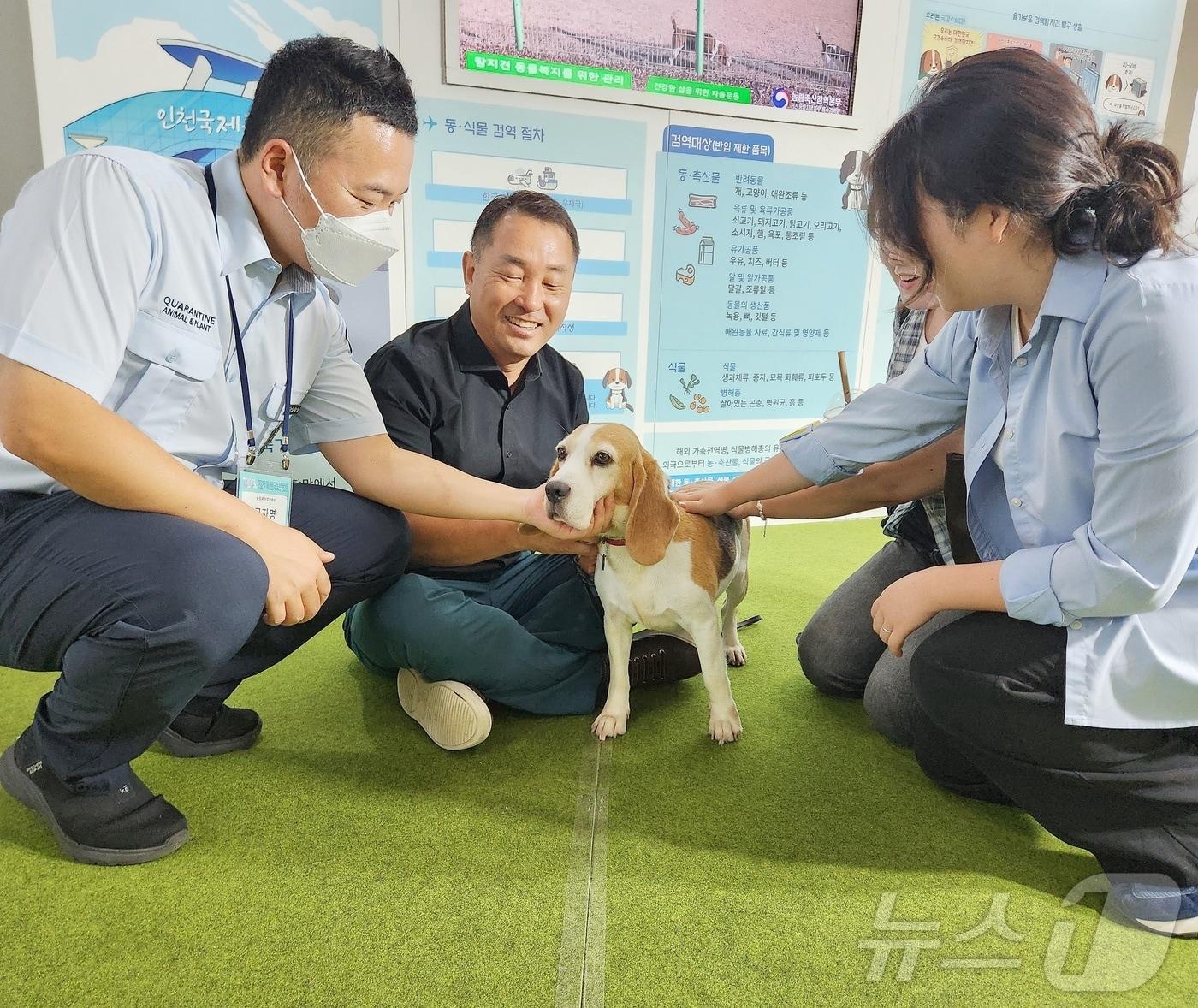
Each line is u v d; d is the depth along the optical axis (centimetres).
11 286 109
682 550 171
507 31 275
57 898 124
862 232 340
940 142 107
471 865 133
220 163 130
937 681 131
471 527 182
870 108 330
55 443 109
